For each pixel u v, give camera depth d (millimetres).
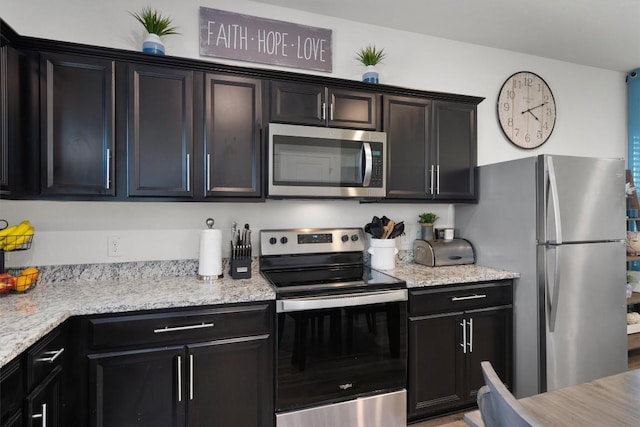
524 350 2172
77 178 1684
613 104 3396
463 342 2104
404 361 1938
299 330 1741
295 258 2285
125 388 1517
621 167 2246
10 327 1208
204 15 2166
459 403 2094
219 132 1897
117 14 2000
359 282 1927
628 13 2375
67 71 1668
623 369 2248
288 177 1948
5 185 1518
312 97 2072
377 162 2129
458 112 2439
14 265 1842
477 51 2854
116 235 2010
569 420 862
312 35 2398
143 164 1774
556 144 3160
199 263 2020
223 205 2203
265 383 1695
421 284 1995
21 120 1601
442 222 2748
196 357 1598
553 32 2646
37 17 1871
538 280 2090
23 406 1125
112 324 1499
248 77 1952
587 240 2141
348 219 2484
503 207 2320
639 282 3205
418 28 2592
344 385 1813
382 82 2574
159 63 1795
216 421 1628
